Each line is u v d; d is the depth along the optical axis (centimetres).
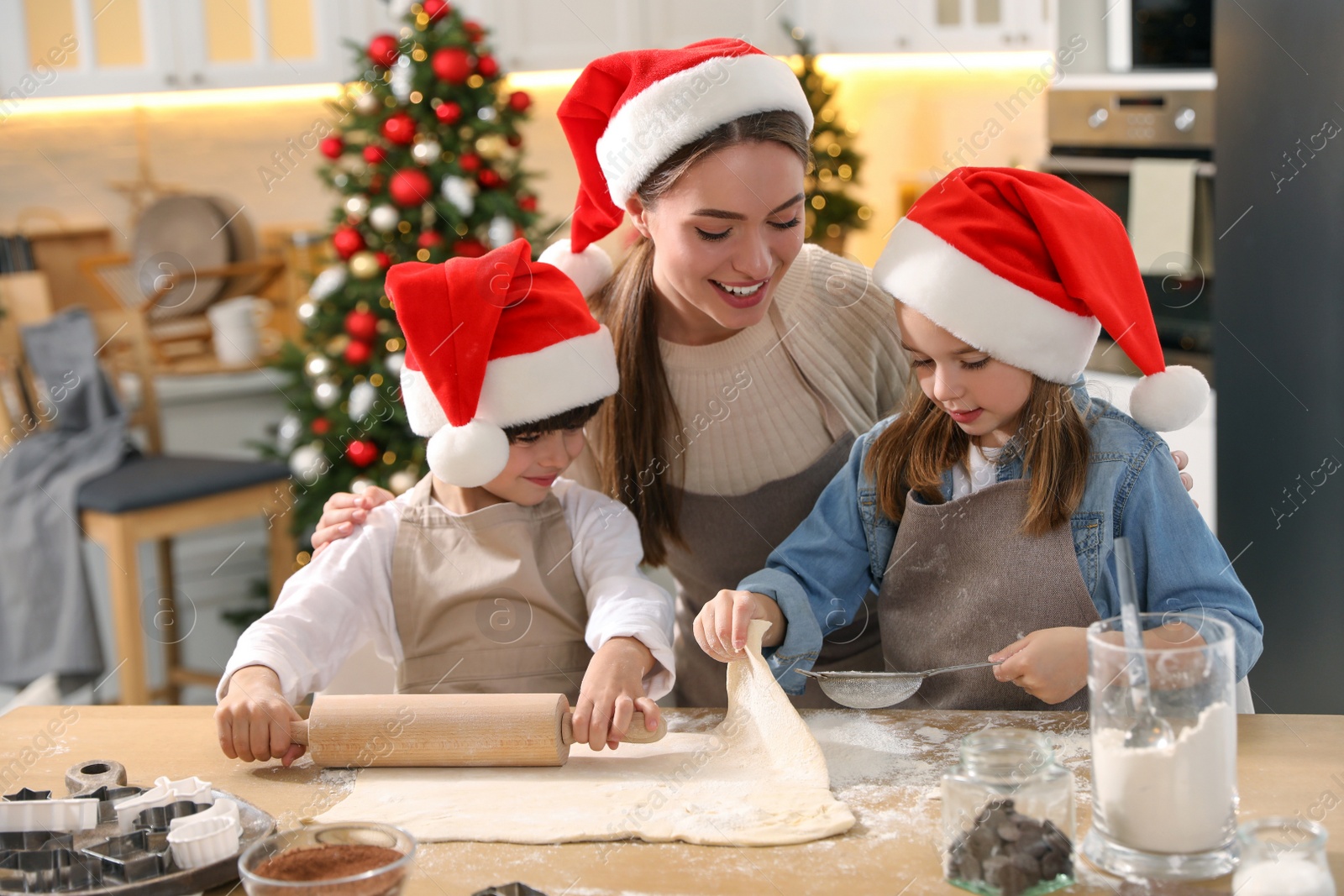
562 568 122
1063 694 97
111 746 104
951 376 107
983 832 74
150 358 316
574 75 405
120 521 257
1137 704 74
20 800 88
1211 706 74
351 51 374
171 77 356
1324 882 70
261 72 366
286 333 364
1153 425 106
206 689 303
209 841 80
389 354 273
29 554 266
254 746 97
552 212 412
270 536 291
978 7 358
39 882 77
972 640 110
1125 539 79
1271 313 161
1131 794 74
